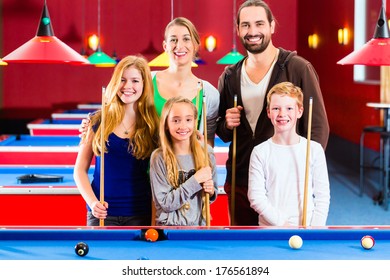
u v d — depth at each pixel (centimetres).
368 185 838
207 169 313
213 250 255
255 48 350
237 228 273
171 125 312
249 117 362
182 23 355
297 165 322
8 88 998
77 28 978
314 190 328
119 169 328
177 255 248
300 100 325
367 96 966
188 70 364
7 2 967
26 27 971
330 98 1198
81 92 1002
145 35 980
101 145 317
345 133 1094
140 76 325
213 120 377
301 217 321
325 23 1211
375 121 925
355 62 310
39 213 414
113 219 329
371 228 275
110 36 980
